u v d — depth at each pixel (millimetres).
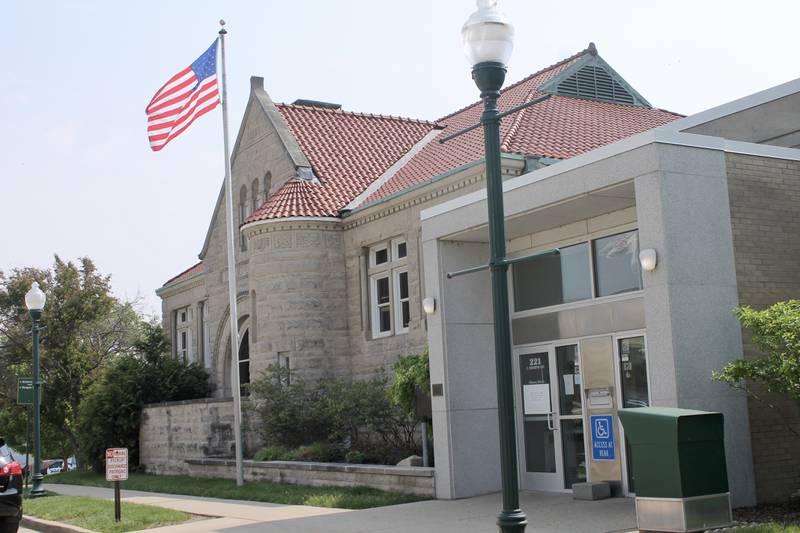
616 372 13789
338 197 25047
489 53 8219
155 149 21516
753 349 11992
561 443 14906
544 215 14094
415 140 28953
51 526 14961
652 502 9625
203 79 21234
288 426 21828
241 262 28750
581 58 25766
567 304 14844
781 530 9273
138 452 29266
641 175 11852
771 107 15359
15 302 37781
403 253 22875
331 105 32094
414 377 17219
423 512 13375
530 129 21297
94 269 38906
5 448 13914
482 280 16016
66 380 36969
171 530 12953
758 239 12375
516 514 7691
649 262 11547
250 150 28750
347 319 24359
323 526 12391
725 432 11492
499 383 7863
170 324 36781
